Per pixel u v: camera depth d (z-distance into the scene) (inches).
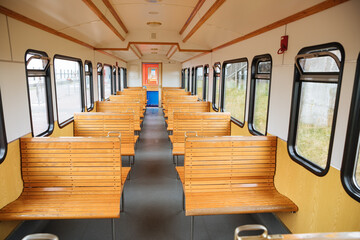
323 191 99.1
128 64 633.6
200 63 397.7
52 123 181.8
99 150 125.5
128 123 202.1
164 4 191.3
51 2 129.6
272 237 53.9
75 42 237.6
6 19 120.6
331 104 102.9
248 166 133.9
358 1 81.0
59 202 118.1
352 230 83.8
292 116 122.6
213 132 207.6
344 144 88.2
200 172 129.9
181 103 293.0
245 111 194.2
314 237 53.9
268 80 165.2
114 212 110.2
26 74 140.3
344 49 87.6
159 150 260.2
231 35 208.4
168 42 314.0
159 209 145.6
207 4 165.3
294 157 120.0
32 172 127.0
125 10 210.8
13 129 124.0
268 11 128.9
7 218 106.5
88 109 292.4
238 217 138.7
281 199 123.6
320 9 99.3
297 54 118.0
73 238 118.9
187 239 119.7
